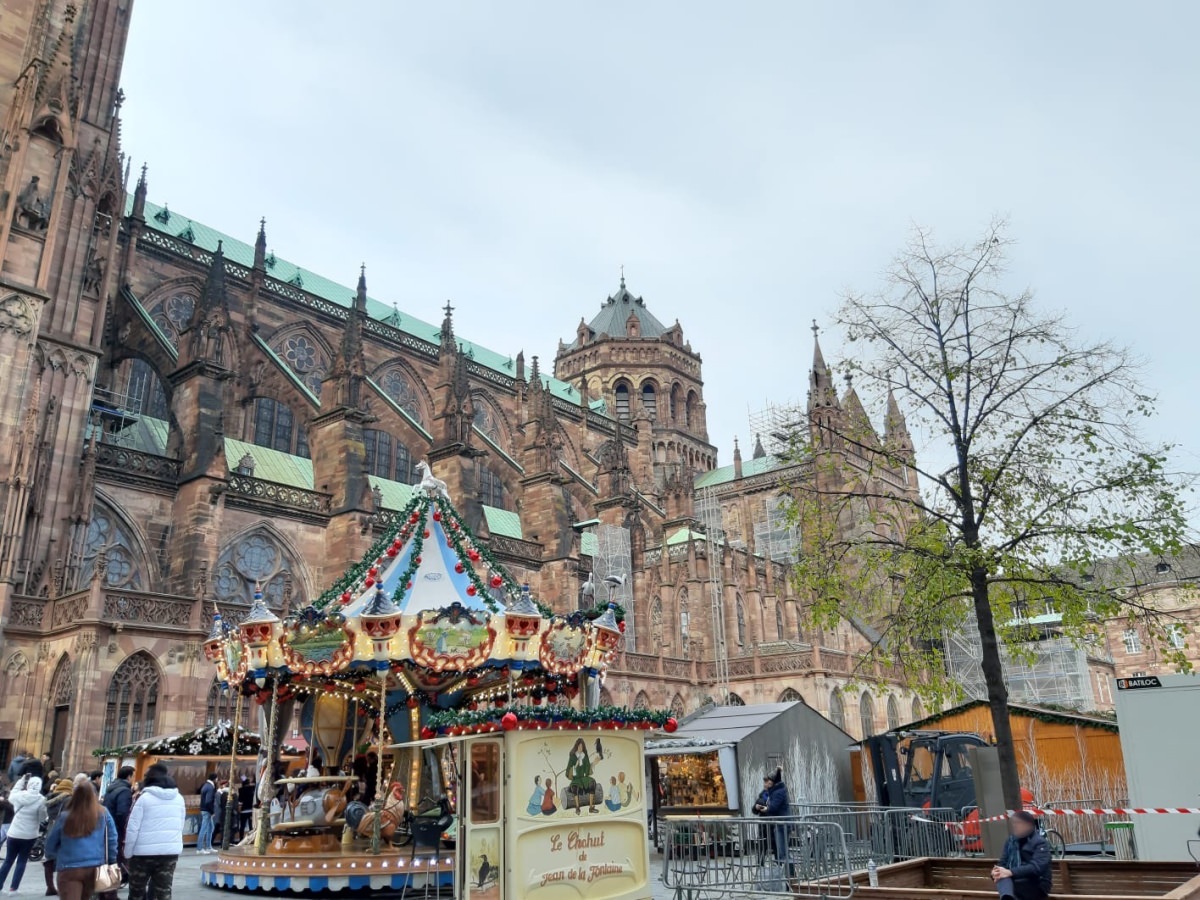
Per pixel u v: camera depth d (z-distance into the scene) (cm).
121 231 6234
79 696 3688
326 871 2139
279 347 7306
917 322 2691
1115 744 3931
